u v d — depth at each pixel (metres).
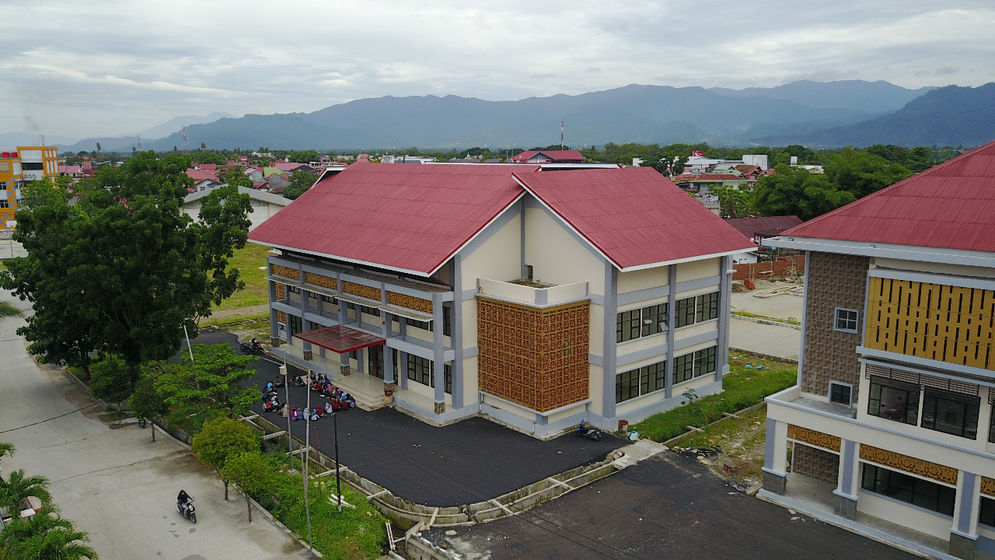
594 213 34.44
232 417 32.59
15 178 116.56
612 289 31.95
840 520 24.77
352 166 50.28
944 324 21.84
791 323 55.00
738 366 44.19
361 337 37.66
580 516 25.77
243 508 27.03
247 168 177.38
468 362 35.16
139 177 42.66
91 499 27.72
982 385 21.09
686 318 36.47
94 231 35.56
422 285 35.38
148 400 33.59
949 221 22.94
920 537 23.34
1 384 42.53
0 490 23.83
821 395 27.09
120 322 38.34
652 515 25.72
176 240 36.94
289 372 43.28
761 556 22.92
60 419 36.75
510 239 35.94
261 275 75.38
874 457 23.86
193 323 39.94
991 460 21.06
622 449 31.34
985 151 24.61
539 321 31.39
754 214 95.12
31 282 39.72
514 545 23.86
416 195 41.34
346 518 25.27
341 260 37.97
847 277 25.67
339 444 32.34
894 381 23.34
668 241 34.53
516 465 29.84
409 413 36.22
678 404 36.31
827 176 90.75
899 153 146.12
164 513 26.61
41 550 19.95
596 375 33.44
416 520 25.89
